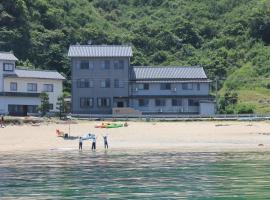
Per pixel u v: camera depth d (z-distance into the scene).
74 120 93.38
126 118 96.75
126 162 53.41
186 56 159.25
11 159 57.16
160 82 109.12
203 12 183.88
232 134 81.56
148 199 32.88
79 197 33.84
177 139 77.56
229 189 36.34
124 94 109.50
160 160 54.94
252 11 175.88
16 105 103.88
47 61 142.00
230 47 164.62
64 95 110.62
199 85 109.25
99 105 109.62
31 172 46.19
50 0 172.50
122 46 112.94
